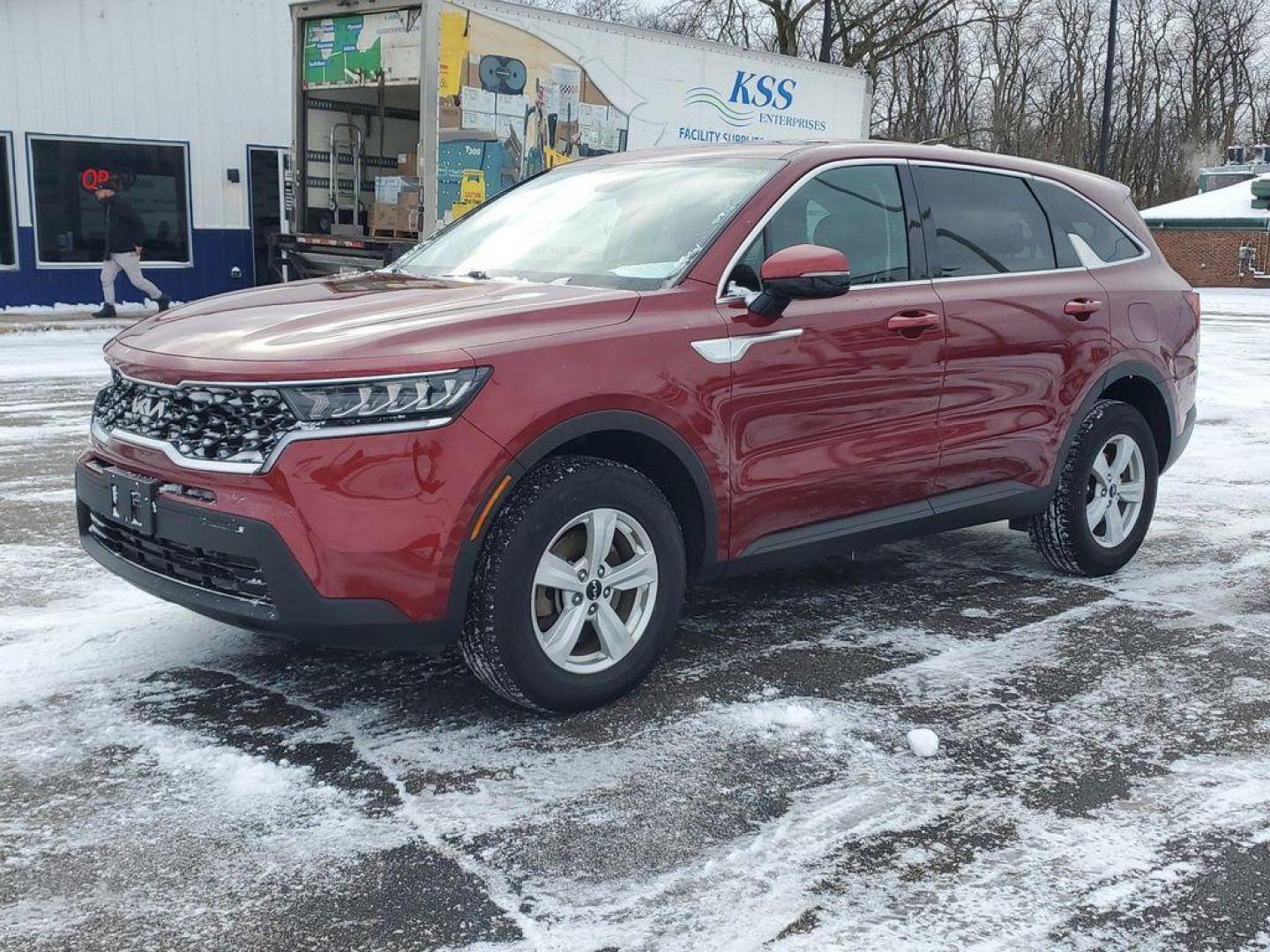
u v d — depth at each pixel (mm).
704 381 3814
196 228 18422
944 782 3346
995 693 4004
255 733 3570
